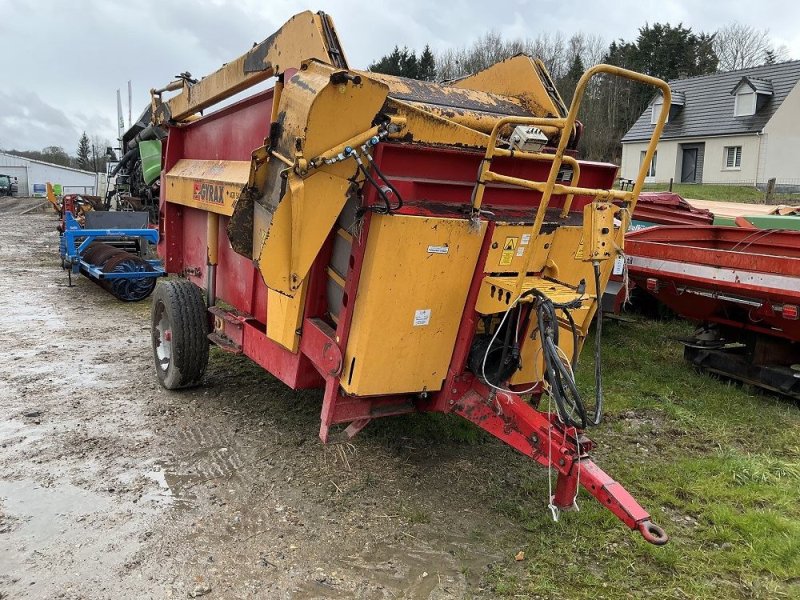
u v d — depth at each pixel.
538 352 3.70
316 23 3.47
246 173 4.21
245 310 4.64
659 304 8.72
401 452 4.39
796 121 32.03
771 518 3.65
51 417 4.85
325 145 2.97
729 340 6.30
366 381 3.31
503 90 4.43
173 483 3.90
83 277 11.60
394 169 3.21
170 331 5.23
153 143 11.01
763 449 4.76
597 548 3.36
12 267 12.76
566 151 3.99
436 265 3.22
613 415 5.31
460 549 3.33
